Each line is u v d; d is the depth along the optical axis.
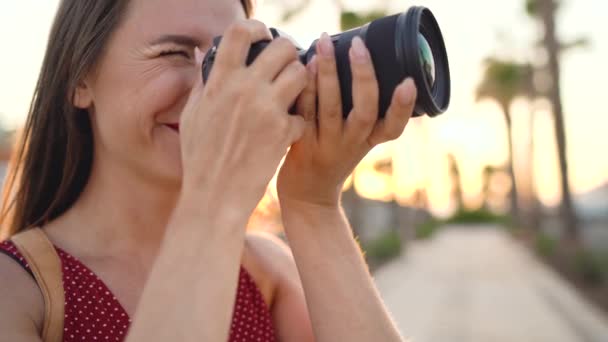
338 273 1.17
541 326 8.88
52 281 1.05
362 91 0.97
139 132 1.12
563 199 21.97
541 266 17.52
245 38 0.93
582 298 11.68
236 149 0.92
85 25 1.15
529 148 36.91
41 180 1.30
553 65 21.70
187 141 0.94
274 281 1.36
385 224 30.09
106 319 1.09
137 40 1.11
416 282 13.54
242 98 0.93
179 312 0.84
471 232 44.75
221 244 0.89
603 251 18.31
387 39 0.98
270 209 1.68
